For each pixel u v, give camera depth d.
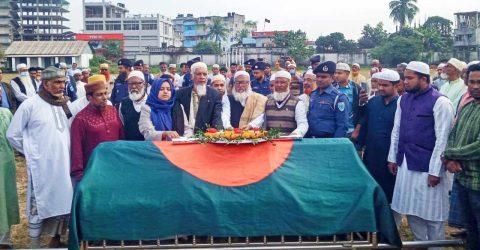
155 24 116.88
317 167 4.88
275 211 4.57
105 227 4.51
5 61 66.50
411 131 5.30
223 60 74.81
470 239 4.89
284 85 6.32
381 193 4.68
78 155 5.59
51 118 5.57
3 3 87.31
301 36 76.44
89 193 4.61
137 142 5.11
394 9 91.81
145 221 4.54
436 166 5.05
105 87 5.73
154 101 5.89
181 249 4.57
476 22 69.00
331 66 6.42
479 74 4.60
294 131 6.00
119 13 122.50
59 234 5.81
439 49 65.62
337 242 4.62
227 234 4.52
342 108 6.35
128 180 4.71
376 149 6.08
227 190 4.64
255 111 6.77
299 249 4.57
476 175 4.68
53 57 67.06
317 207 4.60
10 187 5.79
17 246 6.24
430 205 5.20
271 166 4.82
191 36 129.25
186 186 4.64
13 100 11.76
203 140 4.98
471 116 4.73
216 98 6.43
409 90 5.32
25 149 5.51
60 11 119.19
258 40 105.38
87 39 99.62
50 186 5.50
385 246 4.64
